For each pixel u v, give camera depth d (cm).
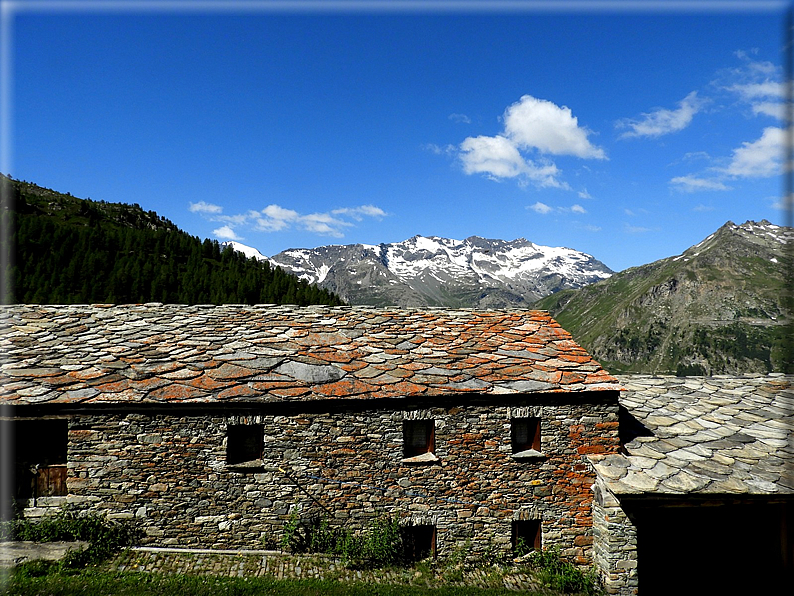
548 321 1531
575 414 1212
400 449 1180
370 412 1177
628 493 1032
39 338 1302
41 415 1112
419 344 1356
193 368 1195
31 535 1103
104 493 1131
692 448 1208
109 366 1187
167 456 1141
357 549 1145
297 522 1156
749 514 1246
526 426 1238
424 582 1095
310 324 1441
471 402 1198
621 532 1091
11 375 1138
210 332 1370
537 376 1222
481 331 1444
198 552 1129
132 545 1129
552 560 1170
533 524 1223
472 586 1080
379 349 1320
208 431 1148
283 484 1159
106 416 1131
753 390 1565
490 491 1195
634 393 1525
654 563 1233
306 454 1162
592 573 1138
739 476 1094
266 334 1369
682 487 1050
